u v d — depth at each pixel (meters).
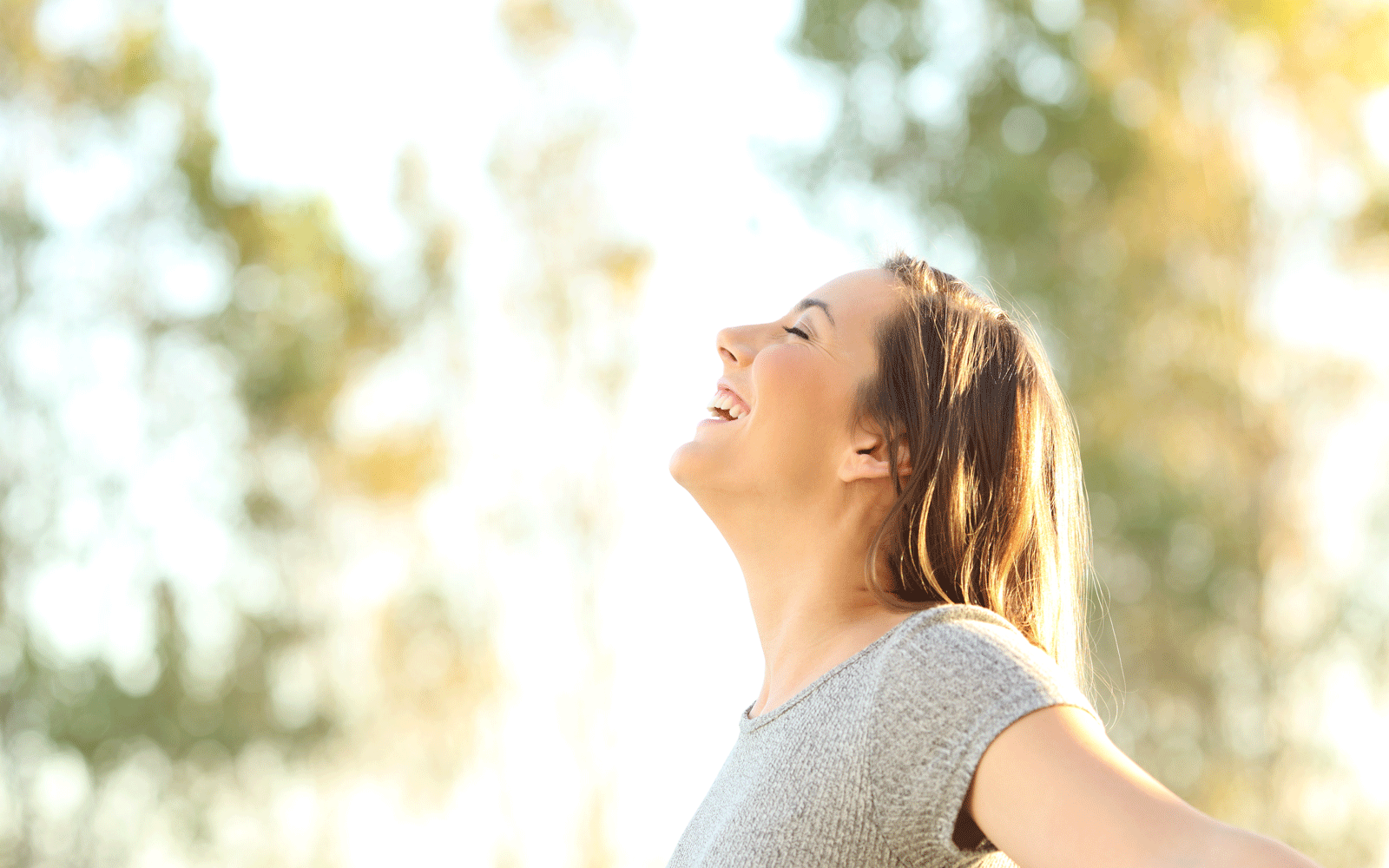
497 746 14.52
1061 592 1.35
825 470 1.32
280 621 13.08
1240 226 11.16
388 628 14.34
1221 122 11.37
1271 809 10.00
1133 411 10.84
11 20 12.90
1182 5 11.37
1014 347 1.38
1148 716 10.27
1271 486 10.77
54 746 11.74
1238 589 10.34
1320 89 11.23
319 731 12.80
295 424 13.78
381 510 14.53
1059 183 10.95
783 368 1.33
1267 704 10.17
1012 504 1.30
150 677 12.27
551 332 15.18
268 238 13.59
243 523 13.38
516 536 14.95
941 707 0.98
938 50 11.01
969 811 0.97
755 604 1.37
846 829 1.01
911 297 1.37
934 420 1.29
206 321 13.38
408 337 14.79
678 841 1.27
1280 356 11.05
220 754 12.22
